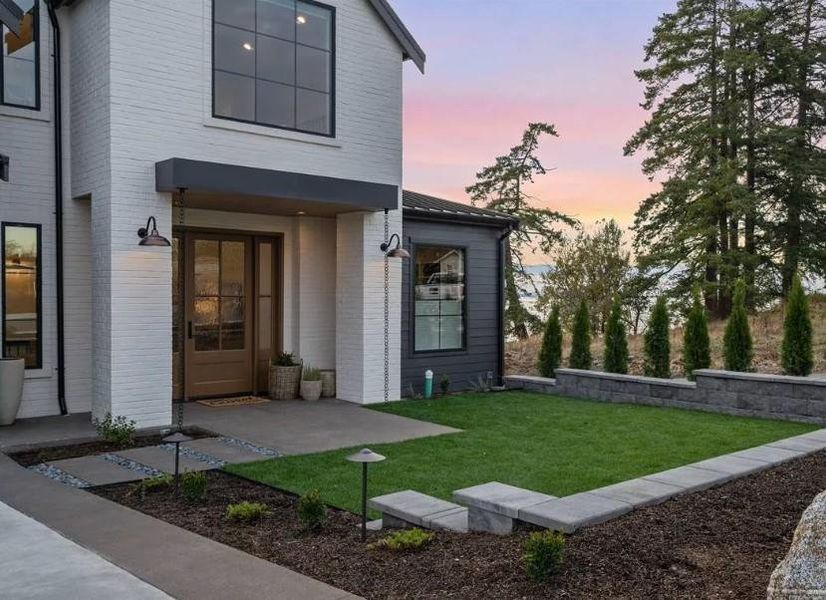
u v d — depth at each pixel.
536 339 19.56
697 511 3.95
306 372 10.02
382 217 9.99
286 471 5.93
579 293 20.55
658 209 21.03
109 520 4.54
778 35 18.80
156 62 7.94
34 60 8.38
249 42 8.77
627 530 3.64
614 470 5.89
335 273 10.66
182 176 7.57
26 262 8.38
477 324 11.74
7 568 3.69
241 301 10.23
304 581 3.46
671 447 6.84
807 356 9.39
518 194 24.19
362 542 4.04
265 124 8.88
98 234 7.89
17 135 8.26
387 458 6.41
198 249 9.80
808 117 19.45
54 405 8.52
